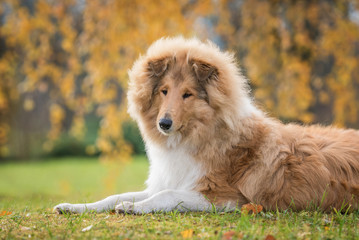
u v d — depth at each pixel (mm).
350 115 12156
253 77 11094
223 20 11227
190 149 5180
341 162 5188
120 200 5348
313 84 12773
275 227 4219
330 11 10891
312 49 10938
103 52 9500
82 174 21266
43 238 4016
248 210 4828
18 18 10055
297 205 5008
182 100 5105
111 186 10820
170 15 9219
